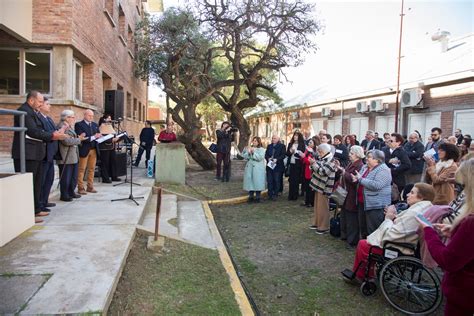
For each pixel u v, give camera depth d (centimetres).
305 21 1341
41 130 523
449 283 257
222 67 2136
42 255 405
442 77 1303
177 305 365
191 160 1948
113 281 352
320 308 426
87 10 1038
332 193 672
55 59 920
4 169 709
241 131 1562
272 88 1612
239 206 947
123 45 1644
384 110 1639
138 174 1154
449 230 274
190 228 698
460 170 259
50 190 661
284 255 595
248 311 376
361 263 463
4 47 915
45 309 298
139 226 541
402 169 742
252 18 1338
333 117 2106
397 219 437
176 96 1465
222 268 482
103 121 921
